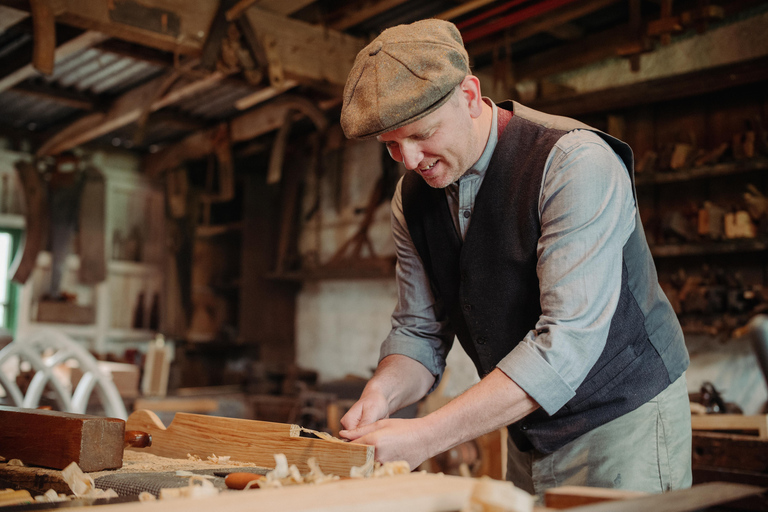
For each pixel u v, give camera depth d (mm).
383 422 1115
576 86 4141
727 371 3506
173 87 4523
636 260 1323
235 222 6328
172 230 5879
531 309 1338
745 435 2672
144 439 1318
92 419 1111
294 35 3924
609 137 1291
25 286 5535
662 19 3264
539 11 3469
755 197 3264
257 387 5211
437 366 1538
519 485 1517
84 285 5906
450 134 1204
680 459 1346
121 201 6180
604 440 1310
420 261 1577
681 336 1419
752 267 3467
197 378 6020
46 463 1129
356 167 5543
